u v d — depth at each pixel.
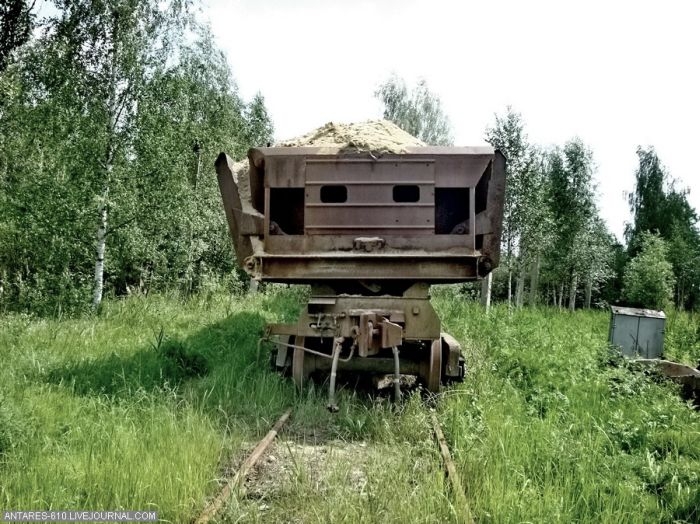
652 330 11.03
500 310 21.06
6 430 5.71
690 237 60.31
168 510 4.51
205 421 6.73
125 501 4.61
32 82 18.56
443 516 4.54
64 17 18.80
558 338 14.69
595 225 45.34
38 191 17.55
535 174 27.84
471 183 8.09
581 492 5.07
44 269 19.39
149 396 7.60
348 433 6.96
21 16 16.88
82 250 18.50
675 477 5.58
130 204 18.55
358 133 8.73
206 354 10.59
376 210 8.09
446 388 8.52
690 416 8.04
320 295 8.34
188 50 21.25
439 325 8.17
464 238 8.08
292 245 8.12
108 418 6.75
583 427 7.16
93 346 11.26
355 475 5.50
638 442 6.86
